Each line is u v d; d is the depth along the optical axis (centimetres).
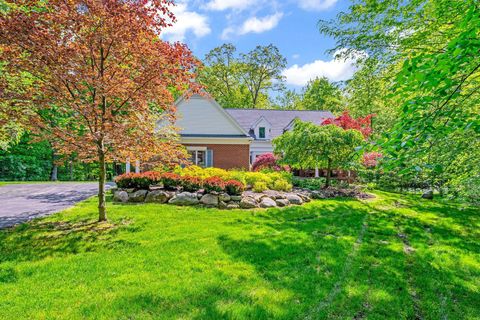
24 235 518
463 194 502
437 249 512
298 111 2448
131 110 589
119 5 517
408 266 430
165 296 312
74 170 2270
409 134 261
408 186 1363
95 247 464
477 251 506
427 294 346
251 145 2112
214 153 1720
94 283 340
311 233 575
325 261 428
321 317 286
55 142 603
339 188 1203
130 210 723
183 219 658
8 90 497
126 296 311
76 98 526
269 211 784
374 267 414
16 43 470
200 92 644
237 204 827
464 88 415
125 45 548
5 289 322
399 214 814
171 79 573
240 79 3438
